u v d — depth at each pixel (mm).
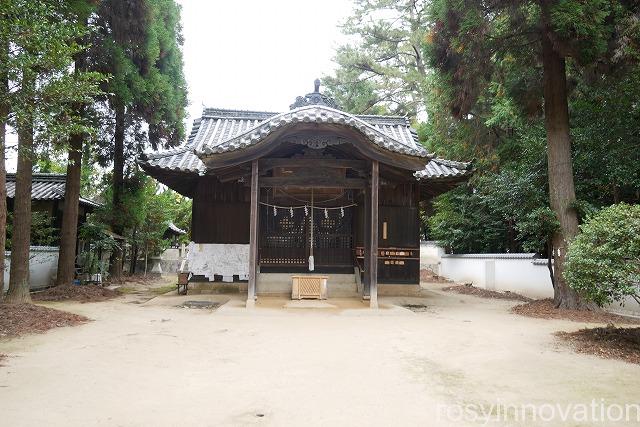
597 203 13633
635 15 10469
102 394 4957
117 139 19281
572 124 14211
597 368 6320
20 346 7195
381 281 15961
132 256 24906
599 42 10305
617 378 5832
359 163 12633
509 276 18469
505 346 7730
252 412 4508
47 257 16938
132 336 8234
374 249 12156
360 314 11188
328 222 15586
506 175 15398
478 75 12891
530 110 13914
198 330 8945
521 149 18000
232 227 15500
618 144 12531
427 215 30156
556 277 12492
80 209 21000
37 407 4504
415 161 12125
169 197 32469
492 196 16250
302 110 11617
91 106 15242
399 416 4469
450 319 10898
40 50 7410
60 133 7930
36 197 19156
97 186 23125
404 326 9750
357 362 6574
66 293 14133
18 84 7406
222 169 12492
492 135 20250
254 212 12039
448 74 13141
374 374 5953
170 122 20031
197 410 4535
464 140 21016
